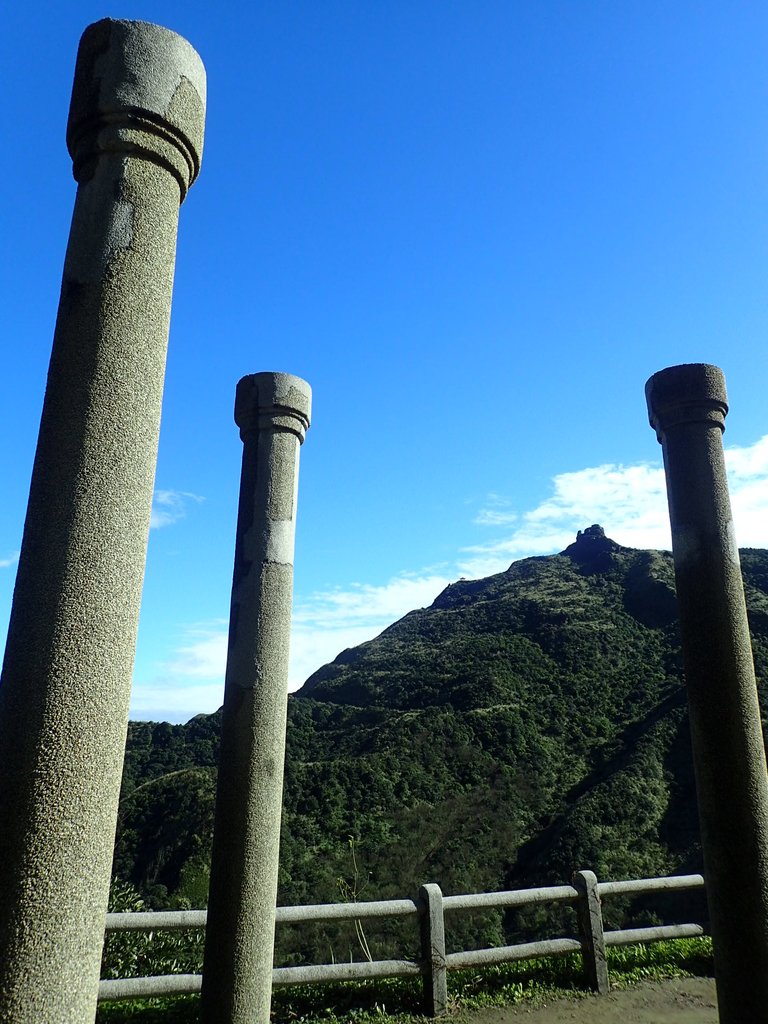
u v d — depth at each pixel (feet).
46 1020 5.80
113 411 7.45
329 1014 16.05
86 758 6.46
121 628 6.99
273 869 12.93
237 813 12.81
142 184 8.22
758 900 10.83
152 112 8.30
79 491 7.07
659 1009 16.74
